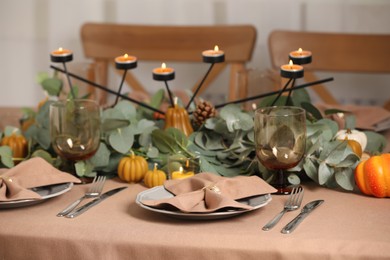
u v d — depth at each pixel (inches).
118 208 53.0
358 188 57.8
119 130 61.4
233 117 61.0
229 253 45.9
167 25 120.0
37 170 56.1
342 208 52.7
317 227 48.4
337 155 56.9
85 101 60.6
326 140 59.1
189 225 48.9
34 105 133.7
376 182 54.6
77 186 58.7
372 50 103.9
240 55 108.6
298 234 46.9
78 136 58.5
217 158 61.7
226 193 51.6
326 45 104.0
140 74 128.0
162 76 63.9
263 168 57.9
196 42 110.3
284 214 51.2
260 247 45.7
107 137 61.7
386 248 44.9
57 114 58.2
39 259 48.5
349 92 124.9
